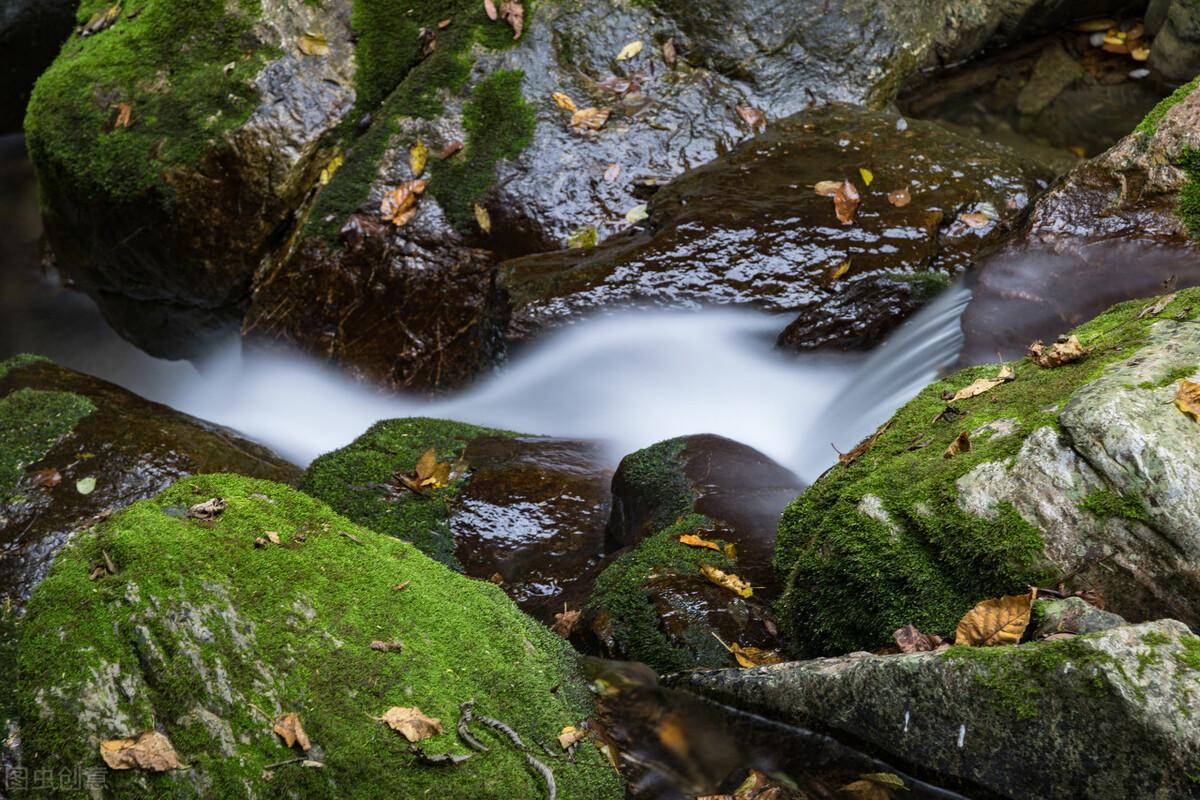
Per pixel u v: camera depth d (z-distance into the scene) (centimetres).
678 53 696
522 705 271
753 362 532
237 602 256
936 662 239
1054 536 256
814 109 682
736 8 694
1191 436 248
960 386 331
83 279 786
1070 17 798
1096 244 470
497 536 408
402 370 638
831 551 288
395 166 673
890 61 715
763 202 593
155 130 694
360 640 261
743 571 335
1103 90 763
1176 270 446
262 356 682
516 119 673
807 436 492
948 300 508
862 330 516
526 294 568
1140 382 264
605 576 350
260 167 681
